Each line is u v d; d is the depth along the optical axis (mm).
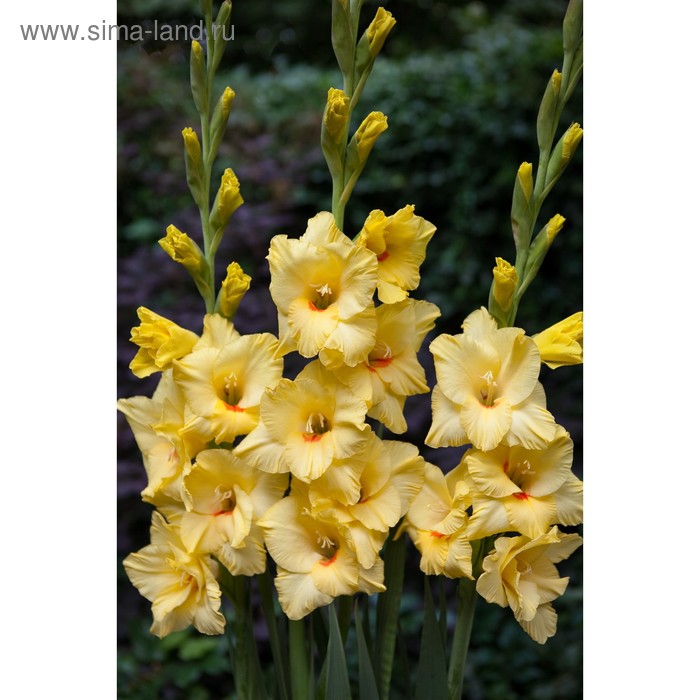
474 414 1289
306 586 1281
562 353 1320
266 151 2330
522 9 2879
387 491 1299
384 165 2412
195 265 1336
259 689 1367
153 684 1783
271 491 1300
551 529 1302
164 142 2273
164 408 1329
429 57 2516
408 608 1875
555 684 1850
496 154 2344
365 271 1272
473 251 2346
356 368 1292
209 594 1306
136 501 1903
